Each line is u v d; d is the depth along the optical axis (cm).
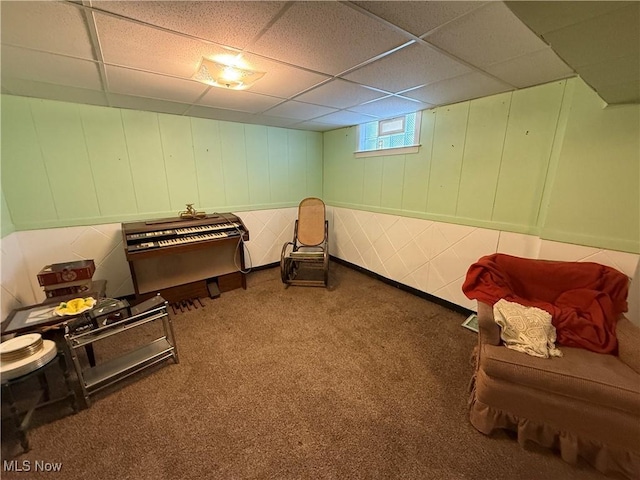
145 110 268
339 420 148
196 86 195
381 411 154
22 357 128
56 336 153
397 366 190
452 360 196
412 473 122
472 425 145
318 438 138
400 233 314
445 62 155
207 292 301
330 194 419
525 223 213
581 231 183
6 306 197
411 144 289
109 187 264
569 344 143
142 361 178
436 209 274
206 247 273
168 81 184
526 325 143
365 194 355
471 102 231
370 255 361
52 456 127
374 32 123
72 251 254
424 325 244
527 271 181
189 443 134
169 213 304
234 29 120
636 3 76
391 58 150
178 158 299
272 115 293
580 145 176
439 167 265
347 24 116
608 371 122
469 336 226
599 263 175
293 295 306
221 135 324
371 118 310
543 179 199
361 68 164
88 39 126
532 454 130
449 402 160
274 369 187
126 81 184
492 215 232
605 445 118
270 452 130
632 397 110
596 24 88
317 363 193
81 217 254
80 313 157
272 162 372
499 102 214
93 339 152
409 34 124
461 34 124
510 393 130
